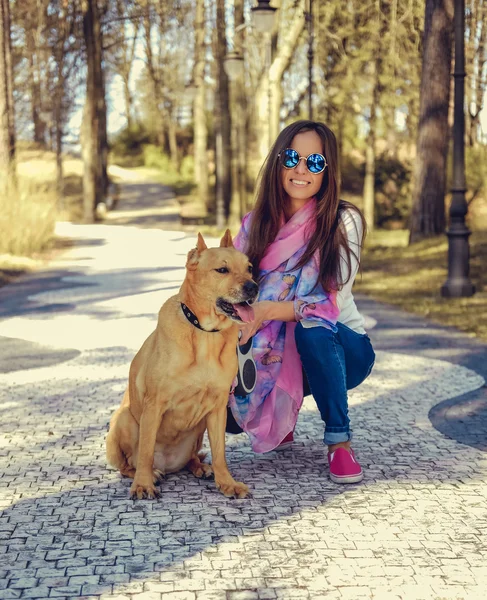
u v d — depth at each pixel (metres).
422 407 5.43
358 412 5.30
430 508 3.53
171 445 3.90
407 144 32.97
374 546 3.10
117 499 3.63
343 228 3.95
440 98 17.17
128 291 11.88
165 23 31.34
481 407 5.42
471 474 4.02
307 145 3.94
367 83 26.42
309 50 17.14
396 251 16.89
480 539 3.18
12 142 20.91
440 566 2.92
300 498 3.66
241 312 3.52
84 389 5.91
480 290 11.77
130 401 3.88
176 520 3.37
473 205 23.86
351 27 22.92
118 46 41.62
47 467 4.09
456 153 11.28
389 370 6.68
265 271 4.04
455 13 10.98
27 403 5.48
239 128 28.19
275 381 4.04
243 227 4.27
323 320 3.87
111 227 28.80
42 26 31.55
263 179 4.09
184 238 23.75
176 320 3.58
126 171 56.03
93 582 2.76
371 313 10.30
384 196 33.56
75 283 13.07
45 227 19.02
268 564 2.92
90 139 32.53
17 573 2.84
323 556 3.00
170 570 2.87
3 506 3.53
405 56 21.89
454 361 7.08
